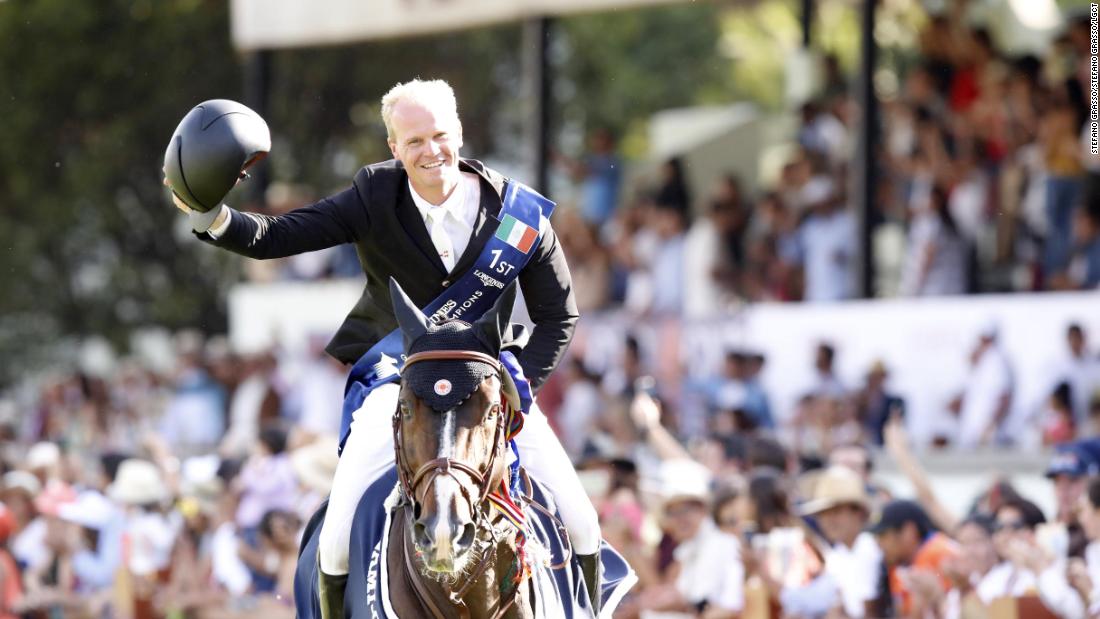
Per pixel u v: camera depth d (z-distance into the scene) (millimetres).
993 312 20250
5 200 44062
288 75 41094
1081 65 23156
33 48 43094
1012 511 14953
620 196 32312
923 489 16688
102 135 43312
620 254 28547
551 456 9484
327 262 32094
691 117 37656
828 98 27672
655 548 17219
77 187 43500
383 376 9281
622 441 22719
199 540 21156
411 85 9047
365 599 8719
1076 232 22281
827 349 21969
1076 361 19391
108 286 44719
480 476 7977
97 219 44031
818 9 32469
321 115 41312
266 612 19453
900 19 31516
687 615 16516
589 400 24250
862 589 15586
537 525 9094
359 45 41031
